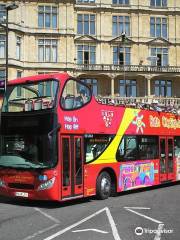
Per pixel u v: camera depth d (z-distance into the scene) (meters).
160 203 14.90
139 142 18.22
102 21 58.25
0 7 51.19
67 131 14.16
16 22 51.50
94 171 15.41
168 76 59.09
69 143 14.24
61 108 14.04
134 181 17.70
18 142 14.25
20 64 52.19
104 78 58.31
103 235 9.76
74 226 10.74
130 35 58.91
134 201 15.47
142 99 55.31
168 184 22.33
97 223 11.13
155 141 19.48
